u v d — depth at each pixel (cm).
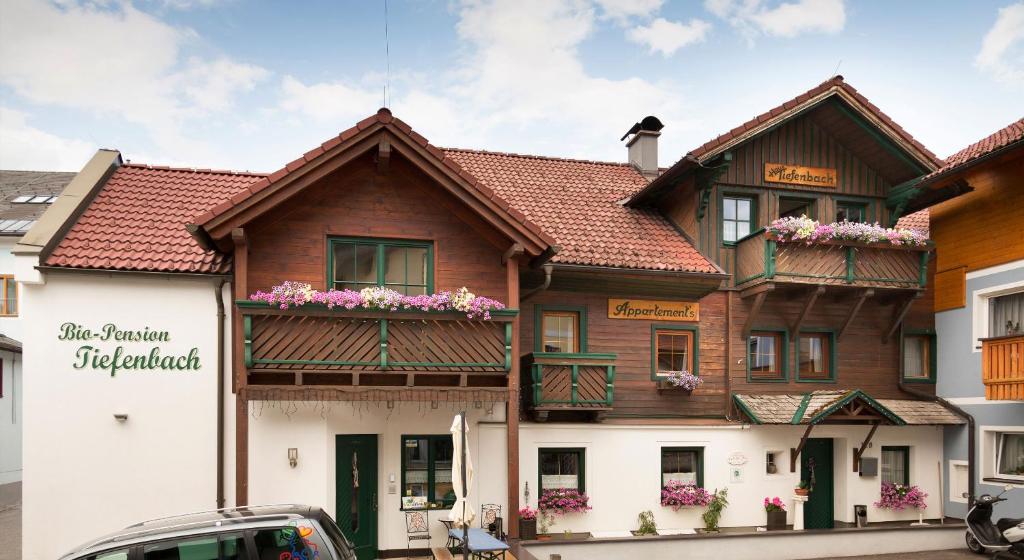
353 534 1234
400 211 1240
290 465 1172
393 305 1144
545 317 1457
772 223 1476
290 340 1124
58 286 1165
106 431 1162
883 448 1628
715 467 1473
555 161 1839
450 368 1183
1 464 2162
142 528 765
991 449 1550
